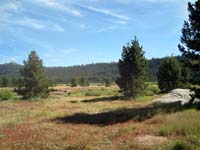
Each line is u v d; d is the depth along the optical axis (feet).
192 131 56.29
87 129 70.08
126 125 70.69
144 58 173.78
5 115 103.71
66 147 52.16
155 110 84.17
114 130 66.18
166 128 59.57
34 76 180.04
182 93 120.47
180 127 58.80
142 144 51.47
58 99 187.42
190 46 90.99
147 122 72.54
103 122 81.30
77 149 50.80
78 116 93.66
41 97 183.32
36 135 64.03
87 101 168.66
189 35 91.97
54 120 88.22
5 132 68.90
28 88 181.06
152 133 59.67
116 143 53.52
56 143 55.52
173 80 171.83
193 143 49.55
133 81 168.96
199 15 90.38
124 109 104.01
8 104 150.30
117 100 166.20
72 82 415.03
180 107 85.56
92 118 87.35
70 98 200.95
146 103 128.47
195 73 92.12
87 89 318.45
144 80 172.65
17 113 109.19
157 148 48.24
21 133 67.05
